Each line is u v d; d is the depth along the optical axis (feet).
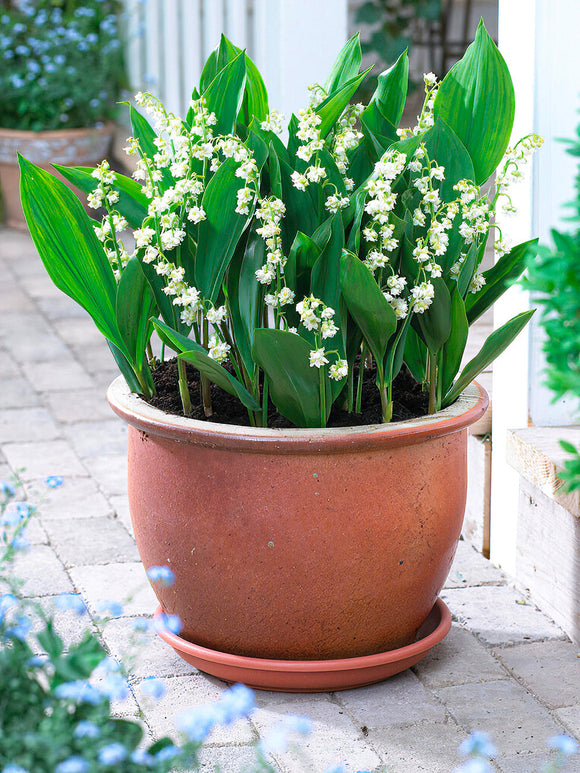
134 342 6.59
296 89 10.84
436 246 5.91
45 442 11.07
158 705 6.43
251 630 6.35
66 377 13.21
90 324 15.48
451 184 6.33
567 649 7.22
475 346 10.01
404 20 19.29
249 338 6.25
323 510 6.00
